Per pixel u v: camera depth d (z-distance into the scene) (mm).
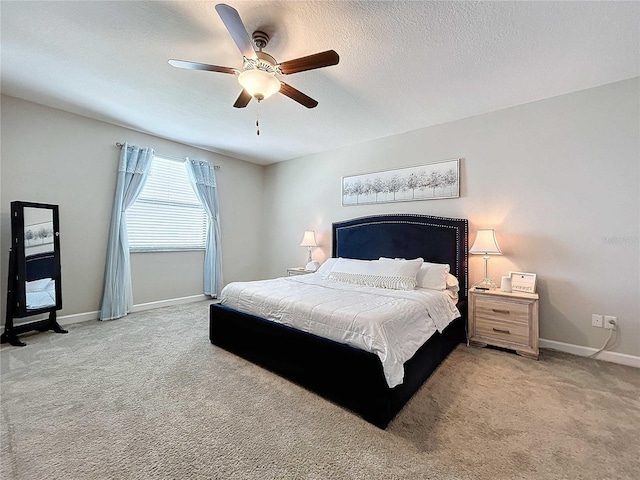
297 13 1747
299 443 1460
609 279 2508
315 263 4430
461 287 3184
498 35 1918
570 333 2670
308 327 2068
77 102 3035
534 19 1772
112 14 1796
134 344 2762
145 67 2383
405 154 3732
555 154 2752
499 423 1627
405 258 3578
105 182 3596
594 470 1299
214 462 1330
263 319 2381
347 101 2885
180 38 2016
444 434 1534
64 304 3303
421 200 3578
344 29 1877
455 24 1820
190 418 1653
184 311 3949
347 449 1421
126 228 3732
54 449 1393
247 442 1463
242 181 5258
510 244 2979
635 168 2410
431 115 3207
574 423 1628
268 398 1869
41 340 2842
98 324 3348
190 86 2676
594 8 1682
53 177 3203
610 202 2508
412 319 2061
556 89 2625
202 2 1698
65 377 2105
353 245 4105
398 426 1599
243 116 3314
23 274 2826
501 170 3037
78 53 2199
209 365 2342
